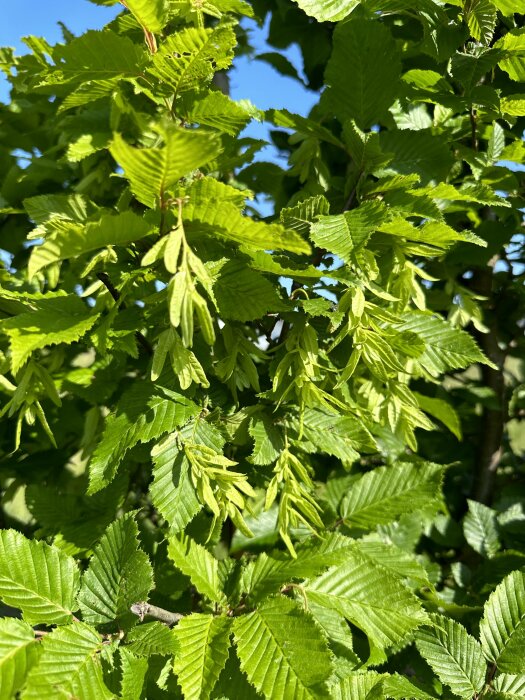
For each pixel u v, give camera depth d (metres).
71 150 0.42
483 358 0.47
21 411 0.41
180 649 0.37
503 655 0.45
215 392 0.45
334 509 0.53
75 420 0.67
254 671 0.37
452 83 0.56
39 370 0.41
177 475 0.39
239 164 0.46
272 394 0.42
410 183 0.44
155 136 0.50
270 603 0.40
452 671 0.44
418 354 0.43
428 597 0.53
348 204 0.48
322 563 0.43
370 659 0.45
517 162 0.56
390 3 0.49
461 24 0.48
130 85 0.49
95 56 0.40
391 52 0.49
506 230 0.61
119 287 0.38
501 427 0.71
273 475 0.47
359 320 0.40
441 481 0.52
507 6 0.47
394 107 0.57
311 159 0.55
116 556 0.40
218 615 0.42
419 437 0.73
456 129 0.58
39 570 0.38
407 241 0.44
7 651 0.34
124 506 0.61
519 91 0.60
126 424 0.39
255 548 0.54
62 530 0.49
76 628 0.36
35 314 0.36
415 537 0.59
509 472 0.82
